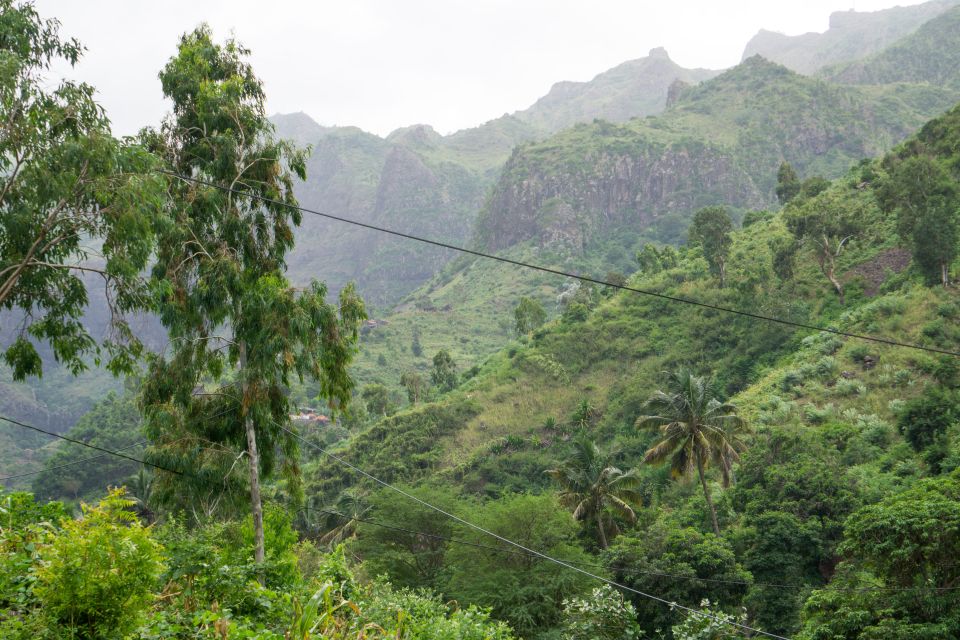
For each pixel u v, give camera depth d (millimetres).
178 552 11641
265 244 19562
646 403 43375
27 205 13289
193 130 19328
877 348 61656
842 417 54625
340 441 120312
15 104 12523
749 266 95500
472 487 73562
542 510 38219
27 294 14734
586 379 92312
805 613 23281
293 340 17938
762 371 72062
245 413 18047
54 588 7492
